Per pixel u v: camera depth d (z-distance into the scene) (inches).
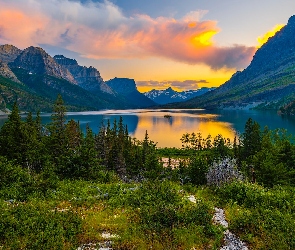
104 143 3110.2
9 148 1528.1
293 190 868.0
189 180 1266.0
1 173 818.2
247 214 589.0
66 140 1994.3
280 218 584.1
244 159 3142.2
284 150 2242.9
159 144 5876.0
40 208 617.3
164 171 2218.3
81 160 1101.7
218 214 640.4
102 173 1148.5
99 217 581.6
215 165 1031.6
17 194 714.8
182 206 658.2
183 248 463.5
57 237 469.7
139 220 568.4
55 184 829.8
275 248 470.9
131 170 2849.4
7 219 519.5
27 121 2432.3
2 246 439.2
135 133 7628.0
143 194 730.8
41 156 1610.5
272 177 1643.7
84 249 452.1
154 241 479.8
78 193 767.7
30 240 462.3
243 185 789.9
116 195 751.7
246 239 503.8
